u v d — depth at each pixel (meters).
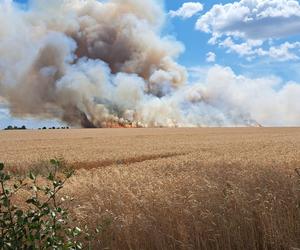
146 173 14.69
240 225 7.16
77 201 8.70
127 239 6.82
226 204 7.59
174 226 7.20
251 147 33.03
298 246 6.64
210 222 7.12
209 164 17.20
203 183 9.47
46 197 8.39
